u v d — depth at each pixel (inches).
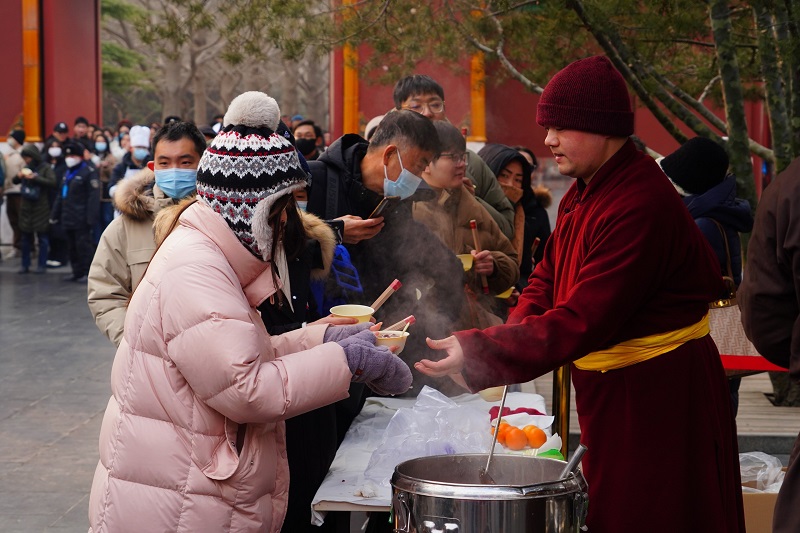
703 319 104.0
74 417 245.1
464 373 97.2
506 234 195.5
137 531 89.9
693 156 160.7
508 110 562.3
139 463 90.0
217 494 90.2
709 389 103.2
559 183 551.8
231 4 234.5
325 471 119.9
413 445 118.2
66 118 740.7
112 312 141.9
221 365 86.6
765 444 201.8
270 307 113.4
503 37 266.8
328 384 91.0
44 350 326.6
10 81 706.2
